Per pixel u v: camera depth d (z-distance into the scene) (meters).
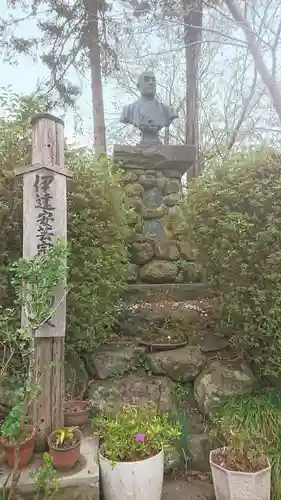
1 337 2.43
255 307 2.83
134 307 3.61
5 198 2.80
